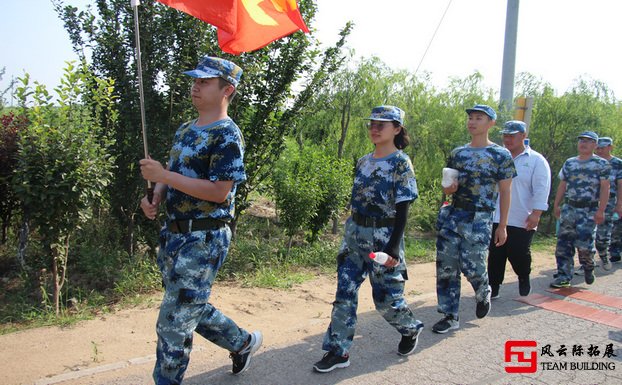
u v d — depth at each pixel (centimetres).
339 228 966
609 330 482
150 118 608
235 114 633
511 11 984
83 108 495
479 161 451
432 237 1009
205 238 283
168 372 274
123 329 433
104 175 491
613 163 770
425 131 1073
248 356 344
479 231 448
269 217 941
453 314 460
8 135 514
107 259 587
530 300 579
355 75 992
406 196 346
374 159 366
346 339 366
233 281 608
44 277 539
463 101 1116
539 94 1214
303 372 362
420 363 387
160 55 589
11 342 396
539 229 1219
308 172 772
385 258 335
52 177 442
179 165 288
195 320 283
